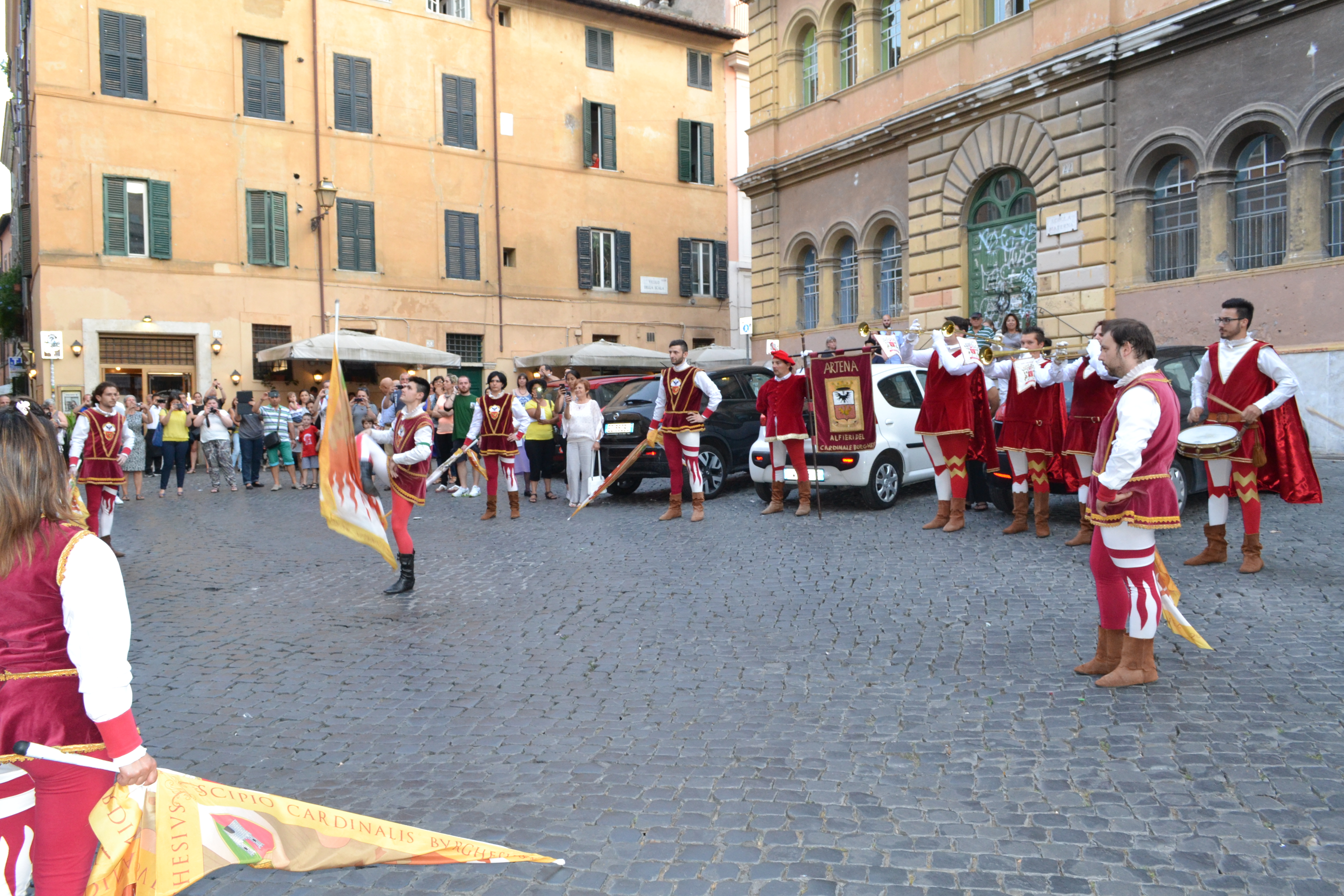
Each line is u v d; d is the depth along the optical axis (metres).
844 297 21.16
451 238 28.05
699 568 8.25
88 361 23.20
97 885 2.34
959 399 9.12
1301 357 12.98
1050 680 5.00
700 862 3.29
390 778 4.11
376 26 26.78
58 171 22.88
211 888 3.24
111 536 10.45
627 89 31.08
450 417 15.73
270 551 10.04
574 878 3.21
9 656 2.29
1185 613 6.09
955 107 17.38
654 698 5.00
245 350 25.06
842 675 5.24
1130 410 4.67
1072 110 15.52
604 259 30.88
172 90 24.09
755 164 22.95
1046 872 3.14
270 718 4.89
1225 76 13.66
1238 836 3.31
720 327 33.22
